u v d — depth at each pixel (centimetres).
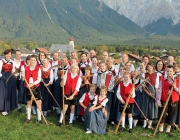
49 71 955
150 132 878
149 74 916
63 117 887
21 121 900
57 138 767
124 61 1012
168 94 857
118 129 884
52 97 977
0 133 762
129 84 872
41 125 868
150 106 887
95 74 941
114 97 923
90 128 830
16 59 992
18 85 998
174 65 909
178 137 848
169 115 859
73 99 895
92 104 873
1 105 917
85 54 1070
